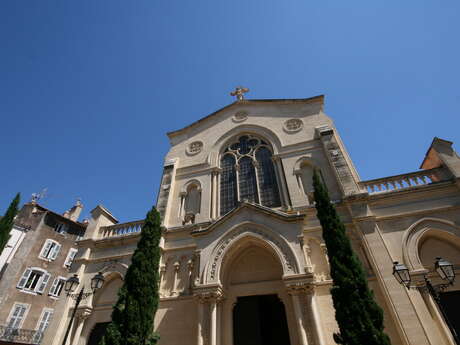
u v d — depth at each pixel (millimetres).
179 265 17578
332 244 12180
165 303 16188
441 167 15922
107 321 16844
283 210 17875
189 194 21875
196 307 15500
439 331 11742
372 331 9719
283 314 15125
